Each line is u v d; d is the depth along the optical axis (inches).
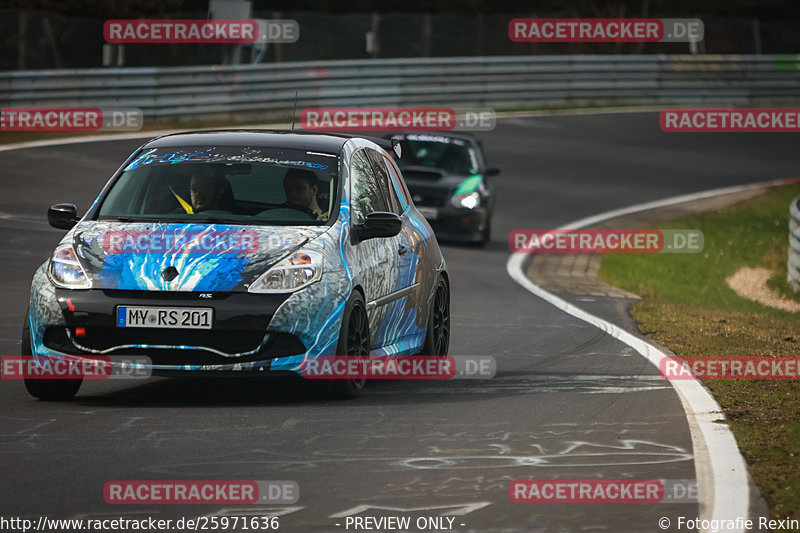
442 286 1326.3
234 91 4101.9
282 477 774.5
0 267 1935.3
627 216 3319.4
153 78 3848.4
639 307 1916.8
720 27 5910.4
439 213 2682.1
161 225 1064.8
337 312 1022.4
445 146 2834.6
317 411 1001.5
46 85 3590.1
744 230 3149.6
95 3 5007.4
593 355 1366.9
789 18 7199.8
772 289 2391.7
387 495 735.7
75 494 723.4
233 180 1127.6
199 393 1091.9
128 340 992.9
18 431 898.1
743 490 759.1
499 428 944.3
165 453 832.9
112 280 1000.2
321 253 1035.9
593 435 922.7
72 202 2645.2
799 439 902.4
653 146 4633.4
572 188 3708.2
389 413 998.4
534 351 1393.9
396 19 5295.3
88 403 1026.7
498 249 2733.8
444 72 4837.6
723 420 986.1
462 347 1419.8
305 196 1106.1
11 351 1285.7
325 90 4414.4
